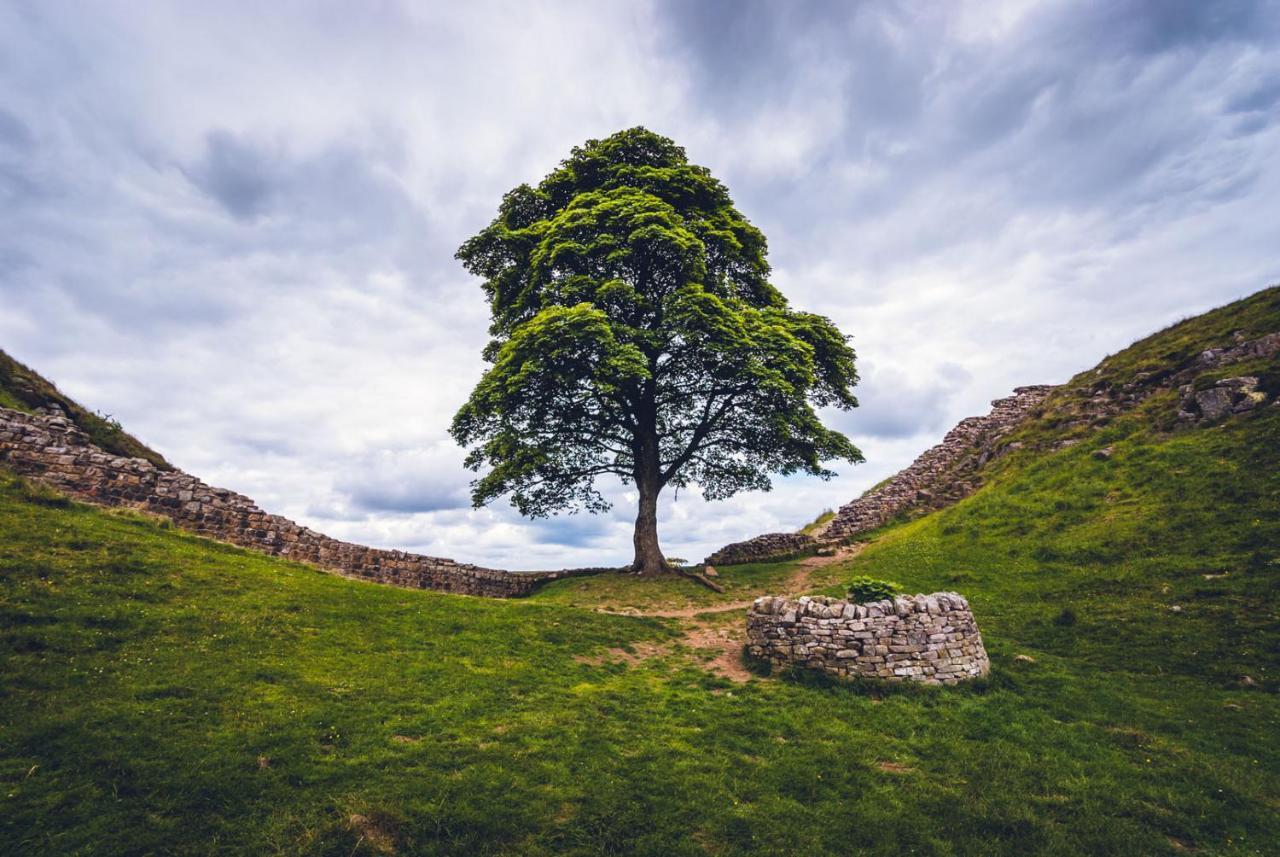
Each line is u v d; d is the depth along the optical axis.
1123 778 9.95
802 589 25.38
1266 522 17.97
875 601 15.23
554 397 27.89
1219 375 25.53
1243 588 15.87
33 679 9.93
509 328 30.84
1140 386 30.06
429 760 9.58
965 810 8.98
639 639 18.70
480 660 14.62
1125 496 22.62
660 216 26.25
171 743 8.98
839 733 11.57
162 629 12.64
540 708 12.25
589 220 26.47
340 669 12.76
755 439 30.44
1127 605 16.94
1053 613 17.73
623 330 26.05
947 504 34.09
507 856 7.64
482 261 30.94
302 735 9.79
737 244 28.62
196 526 21.55
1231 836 8.56
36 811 7.32
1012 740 11.35
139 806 7.68
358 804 8.14
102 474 20.30
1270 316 28.06
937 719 12.24
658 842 8.10
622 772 9.84
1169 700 12.66
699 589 26.59
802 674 14.58
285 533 23.52
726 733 11.57
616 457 31.23
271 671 11.94
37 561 13.84
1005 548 22.78
